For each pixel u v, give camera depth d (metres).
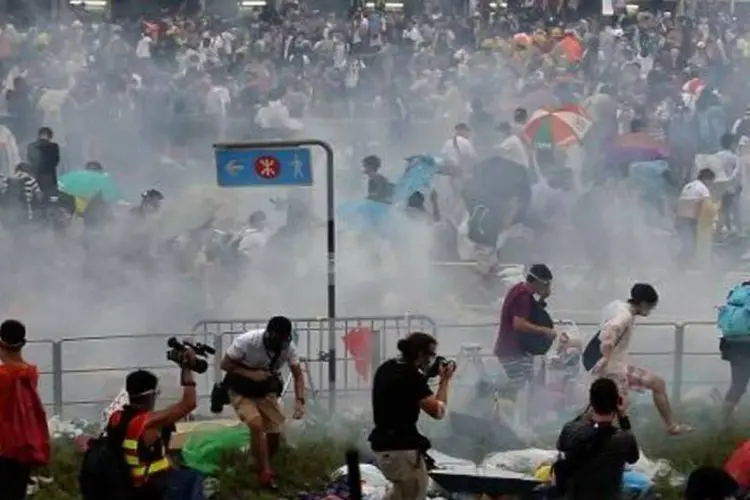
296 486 30.73
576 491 26.27
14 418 27.81
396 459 27.06
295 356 30.80
